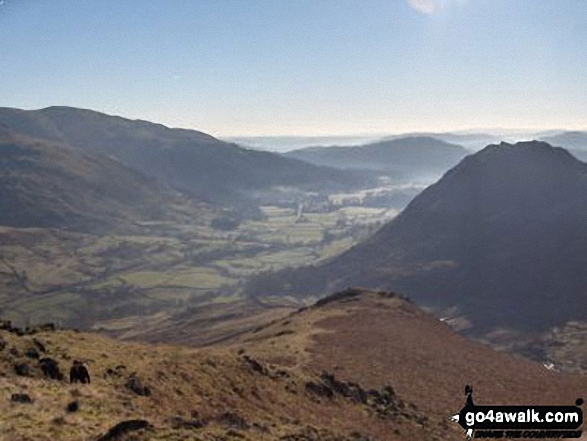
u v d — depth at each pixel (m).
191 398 38.53
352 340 84.06
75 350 41.72
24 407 26.97
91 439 24.53
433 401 62.75
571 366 160.25
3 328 44.66
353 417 49.69
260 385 48.06
